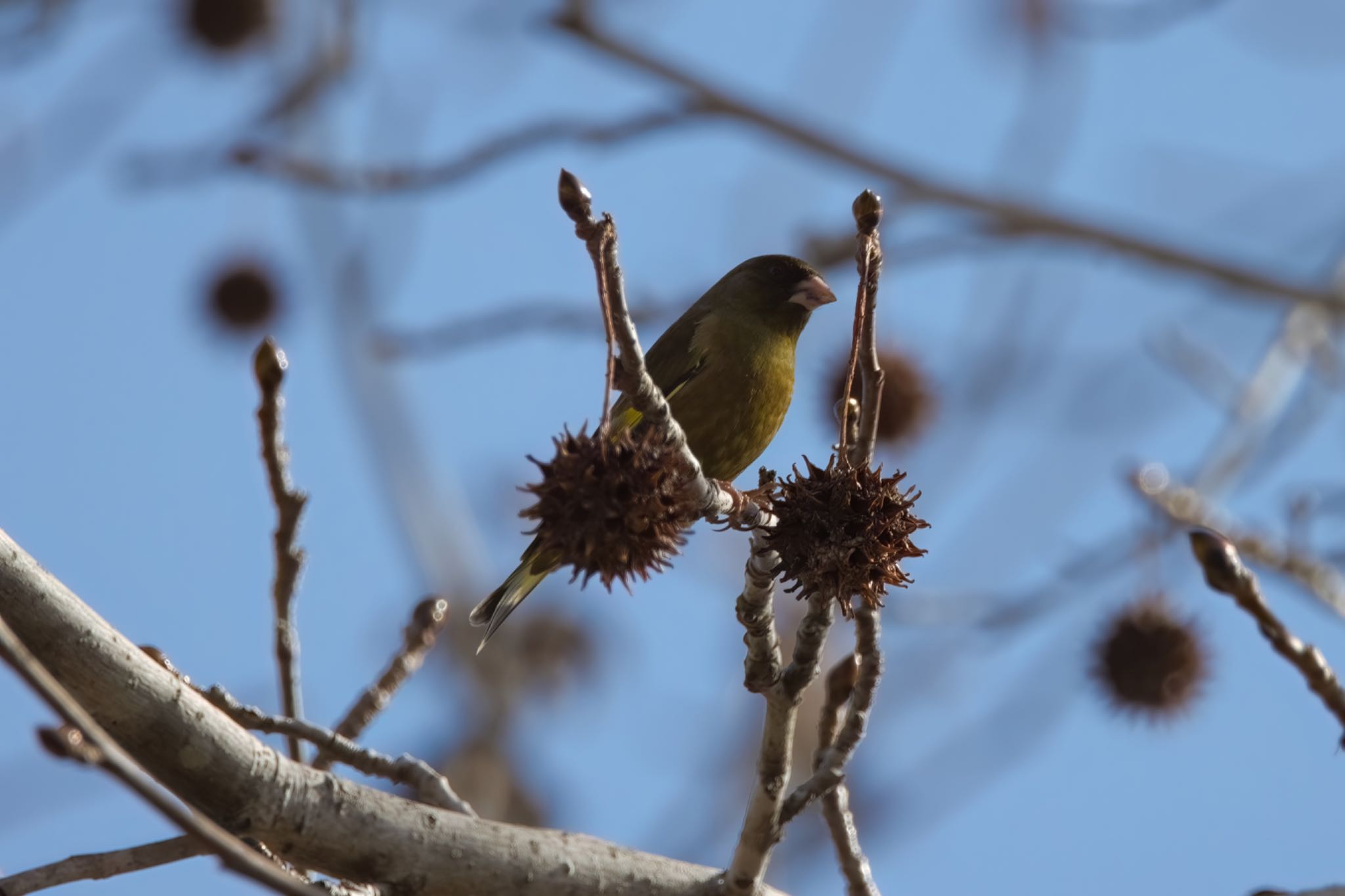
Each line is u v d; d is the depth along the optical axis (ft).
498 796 67.87
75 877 25.39
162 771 25.55
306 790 26.43
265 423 29.37
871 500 25.67
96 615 25.00
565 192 23.32
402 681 33.24
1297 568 45.24
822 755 31.09
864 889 29.66
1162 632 44.98
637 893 28.22
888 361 51.47
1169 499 47.32
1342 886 27.07
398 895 26.86
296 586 30.66
